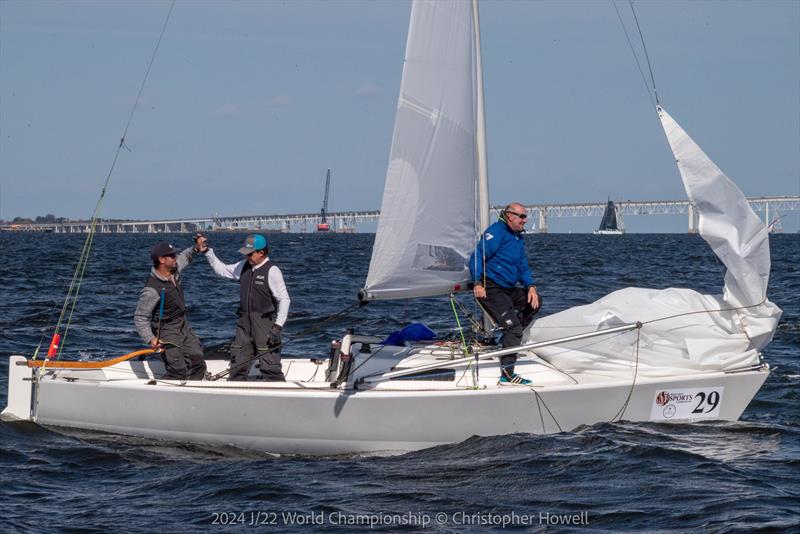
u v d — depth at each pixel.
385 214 20.61
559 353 21.45
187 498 17.08
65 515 16.09
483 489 17.67
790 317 43.81
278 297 21.06
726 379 21.30
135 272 78.81
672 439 20.44
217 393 19.84
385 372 20.80
